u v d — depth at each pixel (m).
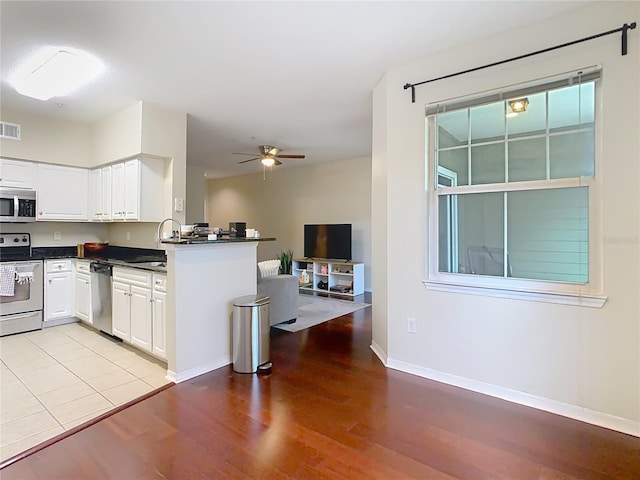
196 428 2.18
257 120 4.48
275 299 4.46
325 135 5.23
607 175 2.20
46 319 4.28
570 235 2.38
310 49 2.73
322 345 3.75
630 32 2.10
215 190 9.70
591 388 2.28
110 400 2.53
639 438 2.09
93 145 4.56
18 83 3.25
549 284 2.42
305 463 1.86
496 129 2.64
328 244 7.11
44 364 3.18
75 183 4.55
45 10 2.21
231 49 2.71
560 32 2.33
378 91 3.36
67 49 2.68
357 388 2.73
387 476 1.76
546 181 2.44
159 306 3.08
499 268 2.65
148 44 2.63
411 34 2.53
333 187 7.39
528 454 1.94
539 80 2.40
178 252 2.86
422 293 2.94
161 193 4.09
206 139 5.44
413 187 2.97
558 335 2.38
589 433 2.14
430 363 2.92
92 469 1.81
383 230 3.26
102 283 3.87
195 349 2.99
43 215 4.29
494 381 2.62
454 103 2.75
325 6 2.20
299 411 2.39
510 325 2.55
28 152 4.12
